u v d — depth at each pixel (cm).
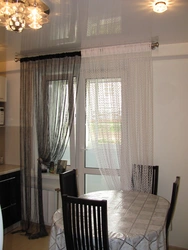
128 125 302
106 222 157
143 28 237
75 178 264
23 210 343
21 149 349
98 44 290
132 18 214
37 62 337
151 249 164
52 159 338
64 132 328
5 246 294
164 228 180
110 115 306
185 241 289
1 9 169
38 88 338
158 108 300
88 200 161
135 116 299
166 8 190
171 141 296
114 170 308
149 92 295
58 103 328
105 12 200
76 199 164
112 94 305
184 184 291
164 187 299
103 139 310
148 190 289
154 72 302
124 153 300
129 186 296
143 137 298
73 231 169
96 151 313
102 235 159
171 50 283
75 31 246
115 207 217
